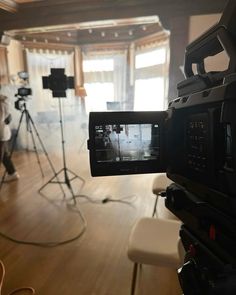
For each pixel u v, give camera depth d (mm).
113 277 1700
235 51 513
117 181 3621
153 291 1576
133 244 1232
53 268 1791
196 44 688
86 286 1621
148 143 788
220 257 555
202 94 553
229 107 467
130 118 761
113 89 6375
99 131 759
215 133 538
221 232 545
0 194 3127
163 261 1151
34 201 2926
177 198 701
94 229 2303
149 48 5574
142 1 3814
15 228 2330
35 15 4371
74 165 4496
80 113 6488
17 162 4707
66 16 4215
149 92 5758
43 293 1566
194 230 655
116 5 3934
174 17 3766
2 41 4969
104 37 6117
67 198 3016
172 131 728
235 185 482
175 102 713
